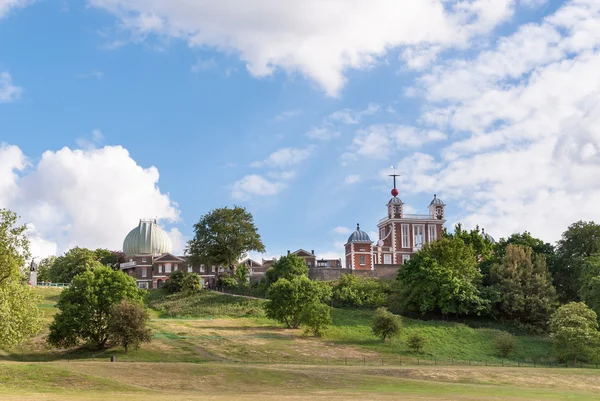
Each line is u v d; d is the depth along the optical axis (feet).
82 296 291.79
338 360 278.67
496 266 394.93
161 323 355.97
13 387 153.17
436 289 371.97
